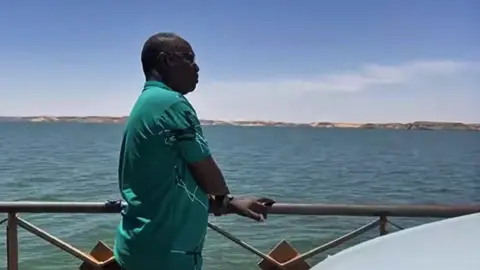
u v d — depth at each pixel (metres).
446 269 1.36
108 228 11.37
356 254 1.55
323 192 24.80
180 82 2.45
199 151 2.27
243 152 60.03
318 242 9.38
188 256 2.29
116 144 75.19
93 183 25.38
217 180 2.33
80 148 62.81
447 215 2.96
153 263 2.29
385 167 40.62
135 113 2.34
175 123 2.24
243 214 2.60
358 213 3.02
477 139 139.75
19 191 22.73
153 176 2.27
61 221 11.98
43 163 38.12
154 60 2.43
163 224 2.27
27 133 135.25
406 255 1.48
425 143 107.00
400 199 23.69
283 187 26.06
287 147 76.38
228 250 8.65
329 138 137.12
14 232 3.23
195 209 2.30
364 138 141.25
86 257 3.32
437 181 30.94
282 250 3.38
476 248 1.47
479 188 27.77
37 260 9.20
